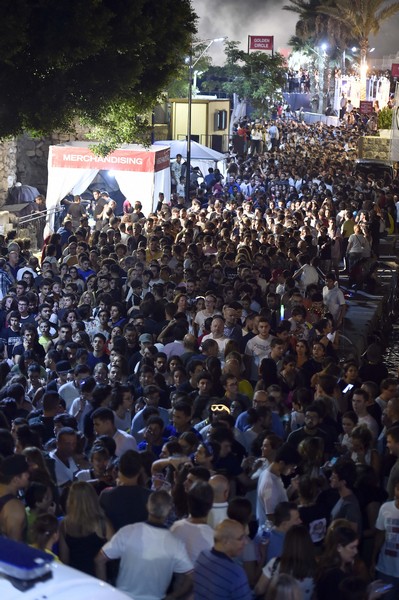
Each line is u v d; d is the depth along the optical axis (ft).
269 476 27.40
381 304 82.99
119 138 89.51
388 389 37.91
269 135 185.37
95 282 57.11
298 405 36.76
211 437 29.89
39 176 118.11
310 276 66.13
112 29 67.87
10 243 69.21
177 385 39.40
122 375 39.65
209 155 129.80
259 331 45.98
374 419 36.37
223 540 21.43
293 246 75.41
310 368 44.50
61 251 75.20
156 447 32.24
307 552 21.77
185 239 74.95
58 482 28.89
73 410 36.40
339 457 31.14
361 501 28.63
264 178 131.23
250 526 29.12
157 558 21.48
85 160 92.63
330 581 21.94
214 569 21.26
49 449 31.48
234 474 29.71
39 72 68.69
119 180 92.63
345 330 72.90
